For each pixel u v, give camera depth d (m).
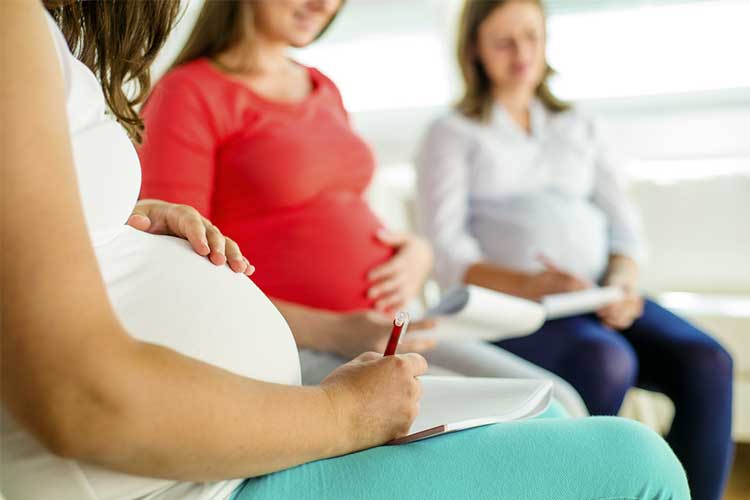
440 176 2.20
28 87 0.53
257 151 1.47
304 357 1.35
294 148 1.49
